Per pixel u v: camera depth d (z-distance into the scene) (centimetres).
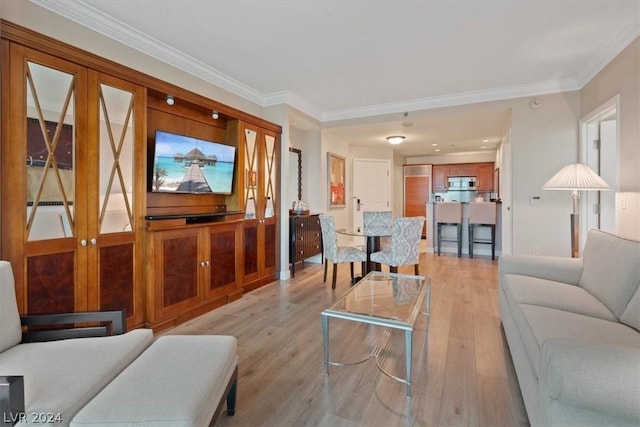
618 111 297
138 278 262
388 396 184
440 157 897
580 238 388
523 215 415
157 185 292
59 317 166
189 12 246
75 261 221
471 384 195
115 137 248
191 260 304
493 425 160
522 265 260
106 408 112
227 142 384
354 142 673
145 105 270
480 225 614
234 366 162
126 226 256
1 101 186
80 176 224
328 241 418
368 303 228
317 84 404
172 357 145
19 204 193
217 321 298
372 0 232
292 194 534
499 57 328
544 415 120
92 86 231
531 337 152
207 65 344
